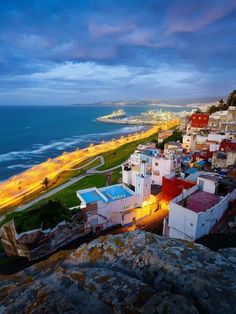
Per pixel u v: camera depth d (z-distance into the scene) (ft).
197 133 244.01
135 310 19.29
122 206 144.05
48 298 22.06
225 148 182.29
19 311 21.75
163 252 28.02
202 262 26.89
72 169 352.69
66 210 137.18
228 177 129.18
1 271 119.14
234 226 91.09
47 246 125.80
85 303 21.21
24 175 357.82
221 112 311.68
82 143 622.95
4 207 242.17
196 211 95.91
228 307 20.99
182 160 201.98
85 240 133.69
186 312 18.78
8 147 568.00
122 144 520.01
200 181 118.01
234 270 26.16
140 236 31.32
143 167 152.46
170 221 98.73
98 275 24.18
